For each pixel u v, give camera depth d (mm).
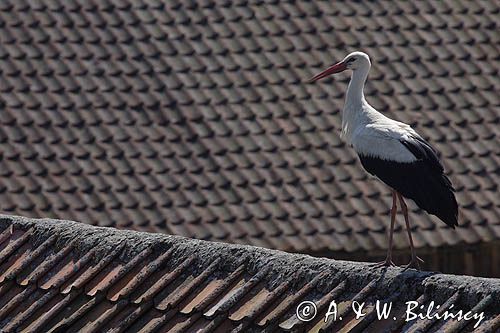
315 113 16781
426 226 15422
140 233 9547
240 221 15219
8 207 15109
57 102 16578
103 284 9039
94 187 15500
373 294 8219
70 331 8750
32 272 9492
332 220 15328
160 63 17297
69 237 9695
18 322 8977
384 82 17359
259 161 16047
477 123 16953
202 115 16625
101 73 17062
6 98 16531
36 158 15812
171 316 8570
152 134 16297
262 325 8195
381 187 15812
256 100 16891
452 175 16141
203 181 15719
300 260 8648
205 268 8914
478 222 15562
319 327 8039
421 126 16750
